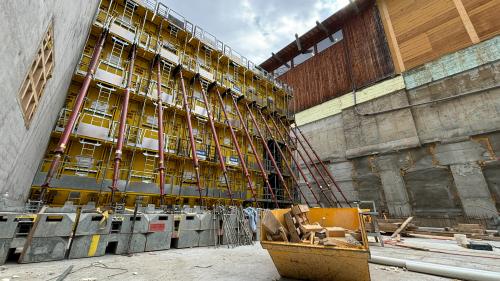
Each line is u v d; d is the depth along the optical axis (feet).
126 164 46.47
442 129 73.51
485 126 65.92
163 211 33.47
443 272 19.02
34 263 20.08
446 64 77.56
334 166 98.58
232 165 64.75
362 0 102.83
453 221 64.23
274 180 79.61
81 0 25.12
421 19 87.15
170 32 61.72
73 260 21.91
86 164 41.19
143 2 57.16
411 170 76.23
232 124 69.46
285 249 16.53
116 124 45.06
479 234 48.85
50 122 32.73
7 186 20.22
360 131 93.56
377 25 100.12
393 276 18.98
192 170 57.16
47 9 15.81
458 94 72.79
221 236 35.70
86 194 40.45
